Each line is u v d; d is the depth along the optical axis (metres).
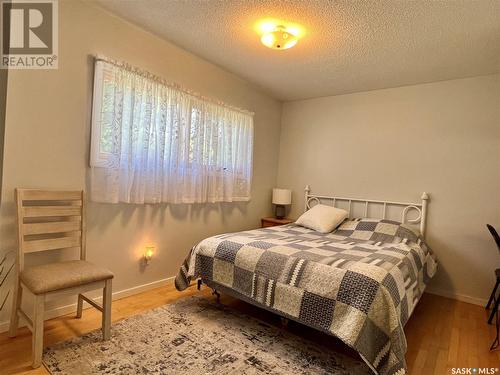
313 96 4.01
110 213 2.42
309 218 3.37
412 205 3.29
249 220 3.94
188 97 2.88
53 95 2.04
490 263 2.91
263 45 2.64
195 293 2.77
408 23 2.13
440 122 3.19
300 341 2.03
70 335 1.93
